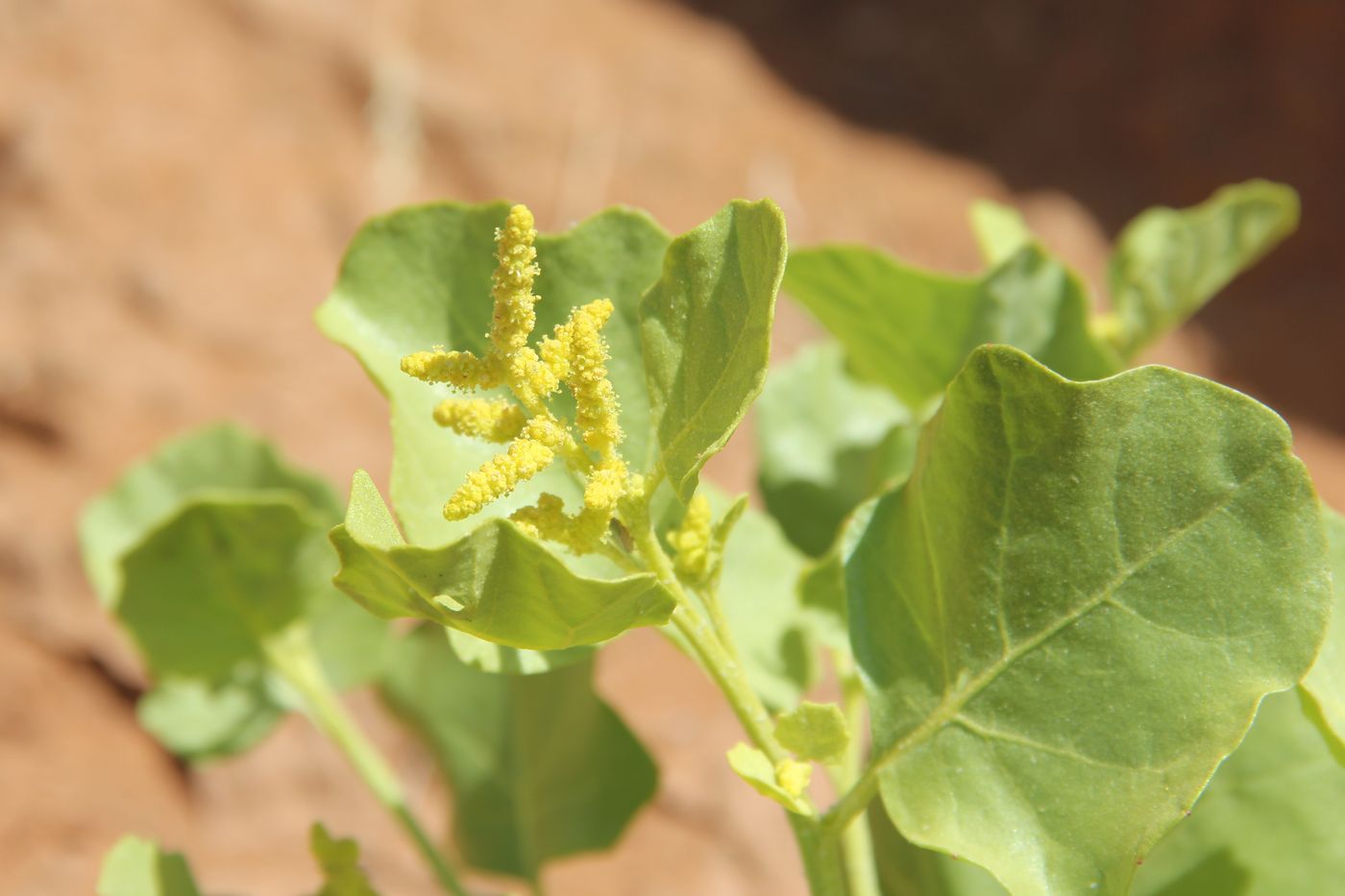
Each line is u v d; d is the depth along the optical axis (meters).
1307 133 1.40
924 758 0.29
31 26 0.98
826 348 0.40
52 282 0.87
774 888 0.65
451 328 0.31
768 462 0.39
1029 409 0.28
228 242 0.94
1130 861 0.28
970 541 0.29
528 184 1.07
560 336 0.29
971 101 1.43
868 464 0.39
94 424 0.82
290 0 1.07
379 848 0.68
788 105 1.31
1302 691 0.29
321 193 0.99
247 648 0.37
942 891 0.34
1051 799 0.28
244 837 0.69
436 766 0.39
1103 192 1.40
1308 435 1.23
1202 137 1.42
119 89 0.98
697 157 1.15
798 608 0.33
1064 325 0.35
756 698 0.29
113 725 0.72
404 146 1.04
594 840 0.38
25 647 0.73
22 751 0.70
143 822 0.68
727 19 1.40
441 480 0.30
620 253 0.31
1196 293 0.39
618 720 0.37
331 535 0.27
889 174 1.28
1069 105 1.45
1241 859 0.33
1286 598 0.28
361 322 0.31
